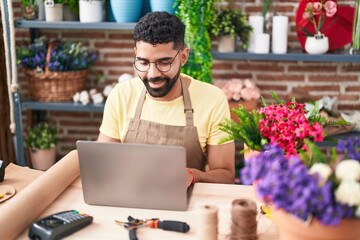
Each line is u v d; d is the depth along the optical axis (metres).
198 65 3.07
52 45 3.34
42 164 3.48
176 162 1.42
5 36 3.15
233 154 2.04
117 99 2.06
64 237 1.34
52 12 3.24
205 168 2.12
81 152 1.47
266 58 3.18
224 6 3.47
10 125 3.29
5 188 1.68
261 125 1.45
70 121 3.80
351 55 3.13
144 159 1.43
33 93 3.35
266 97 3.62
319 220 1.08
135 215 1.47
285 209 1.08
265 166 1.12
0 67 3.44
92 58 3.45
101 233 1.36
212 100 2.02
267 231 1.37
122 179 1.48
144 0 3.23
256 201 1.56
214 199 1.58
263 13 3.28
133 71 3.67
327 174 1.08
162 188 1.47
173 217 1.45
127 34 3.61
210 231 1.26
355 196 1.04
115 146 1.43
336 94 3.59
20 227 1.37
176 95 2.00
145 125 1.99
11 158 3.65
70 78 3.30
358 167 1.09
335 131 3.27
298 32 3.30
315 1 3.18
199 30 3.00
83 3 3.19
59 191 1.60
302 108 1.60
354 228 1.10
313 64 3.54
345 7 3.24
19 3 3.59
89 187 1.52
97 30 3.62
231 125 1.50
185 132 1.97
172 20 1.78
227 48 3.24
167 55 1.77
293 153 1.40
